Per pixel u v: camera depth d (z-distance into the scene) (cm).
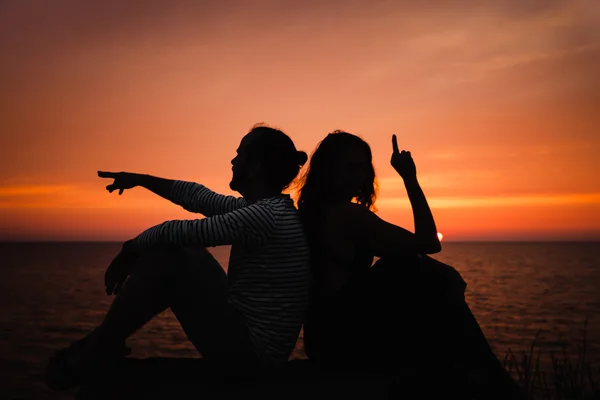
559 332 3431
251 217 223
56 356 214
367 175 265
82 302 5794
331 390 227
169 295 222
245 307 231
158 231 217
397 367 242
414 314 240
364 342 244
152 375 229
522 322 3950
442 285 238
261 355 227
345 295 247
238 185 255
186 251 226
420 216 241
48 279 9550
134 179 291
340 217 245
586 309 4819
